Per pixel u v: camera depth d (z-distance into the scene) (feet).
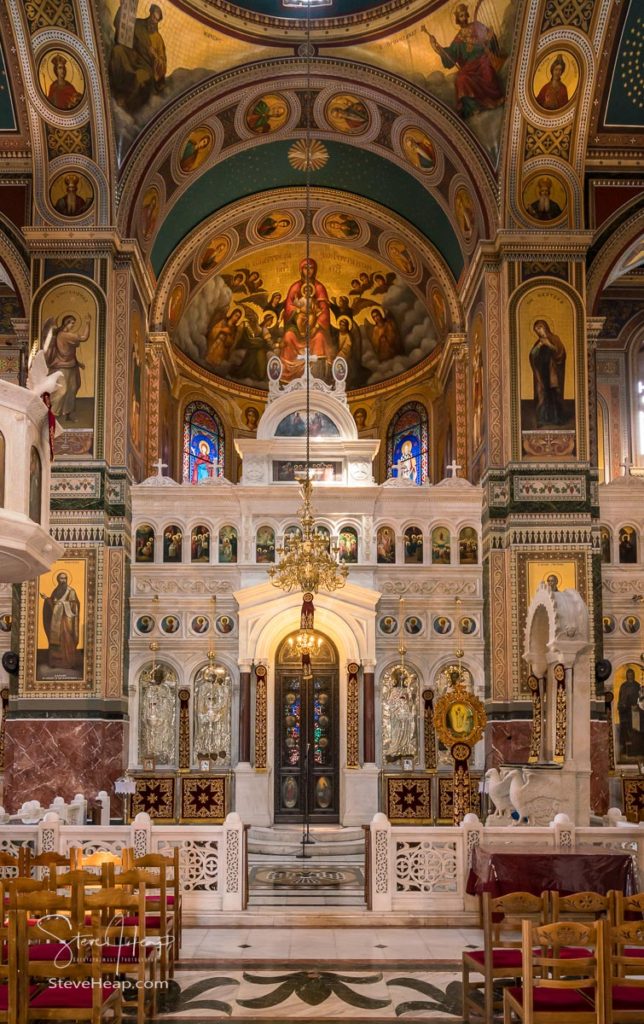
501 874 45.24
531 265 79.92
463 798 62.13
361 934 47.80
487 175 81.51
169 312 99.81
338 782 81.00
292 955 43.93
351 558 82.64
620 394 103.14
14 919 29.84
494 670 76.69
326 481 84.43
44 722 74.18
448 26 77.30
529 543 77.15
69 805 61.87
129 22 74.79
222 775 77.77
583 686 56.59
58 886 36.63
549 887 45.09
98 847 50.93
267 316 111.55
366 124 88.38
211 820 77.05
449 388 97.50
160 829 50.85
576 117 78.54
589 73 76.64
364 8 78.54
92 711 74.33
